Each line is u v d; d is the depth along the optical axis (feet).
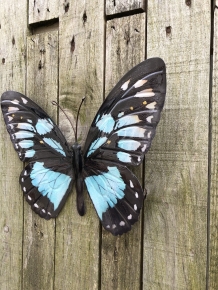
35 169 1.95
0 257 2.31
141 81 1.51
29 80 2.16
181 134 1.60
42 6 2.11
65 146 1.82
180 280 1.61
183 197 1.60
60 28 2.03
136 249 1.74
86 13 1.92
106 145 1.64
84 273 1.93
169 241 1.64
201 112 1.55
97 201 1.70
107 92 1.85
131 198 1.60
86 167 1.72
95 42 1.89
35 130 1.91
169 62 1.64
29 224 2.16
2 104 2.01
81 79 1.94
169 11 1.64
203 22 1.55
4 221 2.28
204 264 1.54
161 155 1.66
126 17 1.78
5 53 2.27
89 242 1.90
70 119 1.98
